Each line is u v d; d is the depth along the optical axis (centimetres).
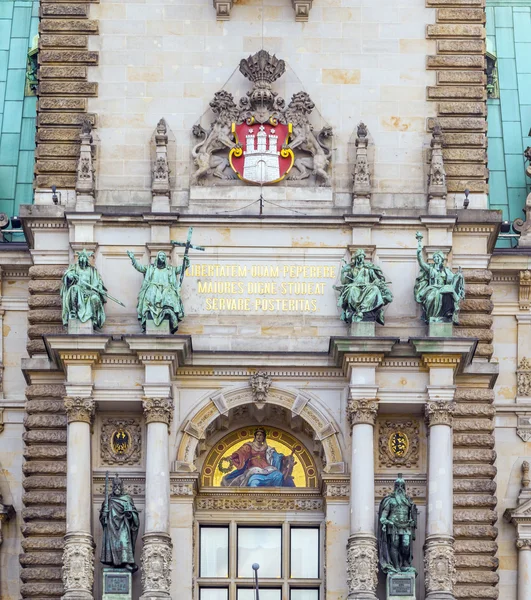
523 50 7856
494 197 7425
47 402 6756
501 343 7031
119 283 6825
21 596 6638
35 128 7425
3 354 6975
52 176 6956
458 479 6738
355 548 6506
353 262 6781
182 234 6862
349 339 6631
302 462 6850
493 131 7606
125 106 7006
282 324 6819
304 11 7069
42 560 6625
